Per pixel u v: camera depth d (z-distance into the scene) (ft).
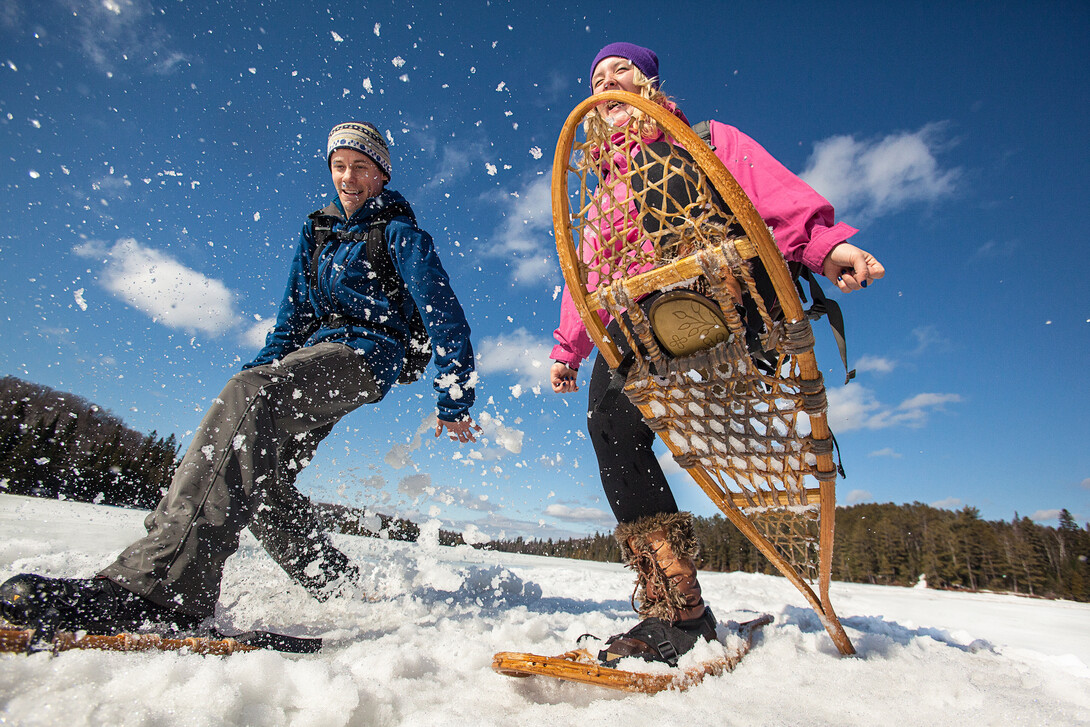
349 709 2.41
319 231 5.66
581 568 15.12
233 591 5.49
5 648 2.35
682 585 3.94
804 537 4.47
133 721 1.93
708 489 4.39
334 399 4.55
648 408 4.05
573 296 3.98
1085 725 2.96
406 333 5.57
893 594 15.17
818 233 3.46
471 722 2.43
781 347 3.30
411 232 5.42
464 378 5.42
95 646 2.60
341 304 5.22
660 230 3.62
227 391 3.85
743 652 4.12
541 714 2.70
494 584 8.13
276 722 2.28
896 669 3.95
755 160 3.85
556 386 5.61
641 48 5.21
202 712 2.10
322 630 4.49
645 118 3.40
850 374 3.51
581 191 3.85
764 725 2.69
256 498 3.71
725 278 3.32
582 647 4.09
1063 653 6.54
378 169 5.96
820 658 4.18
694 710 2.86
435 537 6.16
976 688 3.45
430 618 5.41
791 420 3.68
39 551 5.69
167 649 2.79
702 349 3.69
